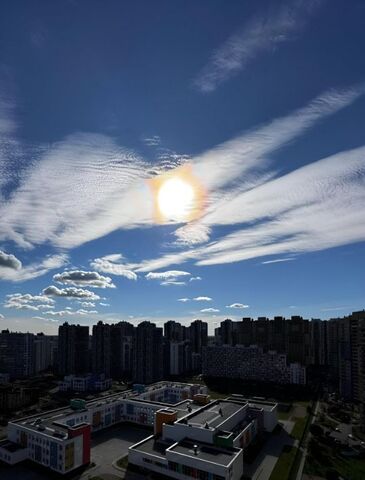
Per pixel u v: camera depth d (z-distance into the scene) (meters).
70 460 137.12
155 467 134.38
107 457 149.62
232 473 122.69
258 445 161.50
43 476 133.75
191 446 136.62
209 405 180.38
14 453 143.75
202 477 123.12
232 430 159.12
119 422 197.12
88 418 179.75
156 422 165.00
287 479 130.38
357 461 148.38
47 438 141.25
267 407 186.38
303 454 154.00
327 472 134.12
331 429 186.75
